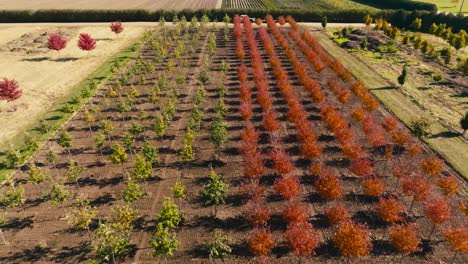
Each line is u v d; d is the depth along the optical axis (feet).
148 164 114.73
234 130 149.48
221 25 331.16
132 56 244.63
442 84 198.80
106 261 91.50
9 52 254.06
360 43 270.46
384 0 448.65
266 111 157.07
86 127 154.71
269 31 303.68
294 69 210.79
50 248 95.71
